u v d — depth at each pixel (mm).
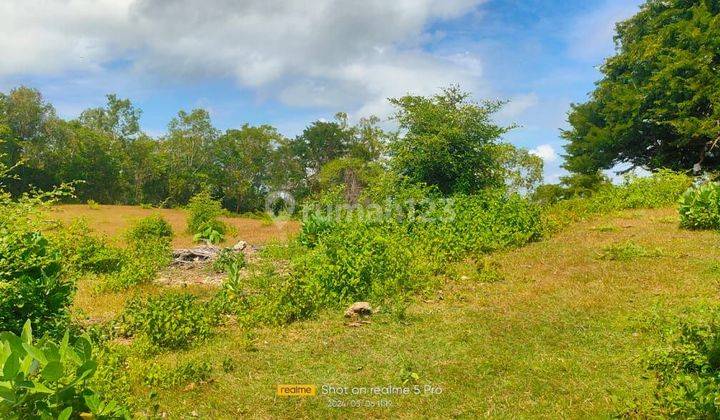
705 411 4168
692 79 24234
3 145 54219
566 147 33031
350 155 61688
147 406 5051
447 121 20062
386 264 9516
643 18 29906
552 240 13164
